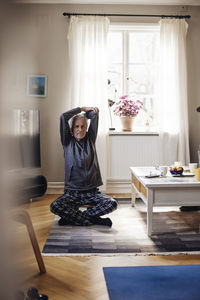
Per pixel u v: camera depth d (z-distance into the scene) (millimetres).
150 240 2678
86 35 4613
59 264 2172
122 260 2260
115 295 1747
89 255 2334
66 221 3090
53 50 4672
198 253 2398
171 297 1732
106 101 4633
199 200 2832
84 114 3461
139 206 3914
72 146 3328
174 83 4664
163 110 4672
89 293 1773
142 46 4906
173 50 4668
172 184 2758
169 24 4656
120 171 4691
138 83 4922
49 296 1717
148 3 4719
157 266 2152
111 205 3070
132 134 4668
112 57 4902
